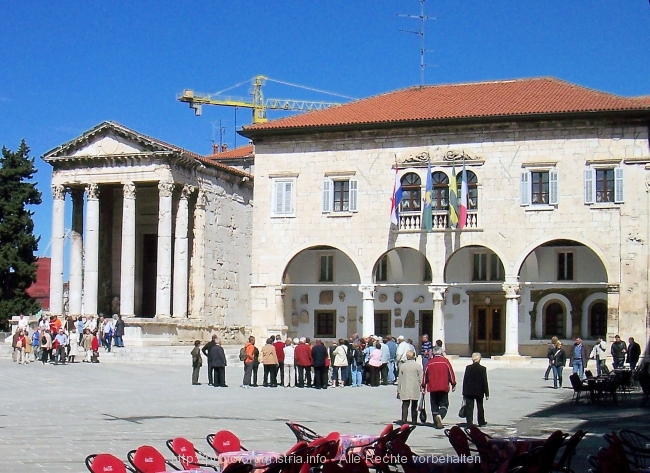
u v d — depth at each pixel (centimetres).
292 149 5981
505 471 1296
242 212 7450
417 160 5725
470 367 2684
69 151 6600
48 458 2008
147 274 7075
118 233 7106
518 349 5869
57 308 6600
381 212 5784
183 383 4328
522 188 5534
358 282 6278
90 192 6538
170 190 6344
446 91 6294
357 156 5859
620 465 1320
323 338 6338
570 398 3625
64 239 6644
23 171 8075
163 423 2705
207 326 6700
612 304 5356
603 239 5394
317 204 5916
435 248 5656
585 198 5434
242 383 4322
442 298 5634
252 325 5978
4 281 7925
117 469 1321
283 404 3334
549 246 5888
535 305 5922
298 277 6400
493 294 5978
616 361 4594
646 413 3083
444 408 2691
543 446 1367
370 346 4434
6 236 7919
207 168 6806
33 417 2842
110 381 4372
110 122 6438
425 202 5597
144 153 6341
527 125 5547
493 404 3391
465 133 5666
